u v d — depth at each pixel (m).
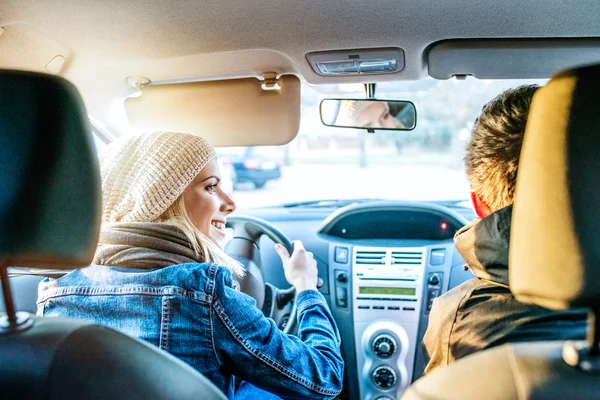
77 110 0.99
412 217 2.73
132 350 1.02
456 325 1.33
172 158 1.55
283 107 2.26
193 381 1.03
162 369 1.02
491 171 1.33
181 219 1.58
